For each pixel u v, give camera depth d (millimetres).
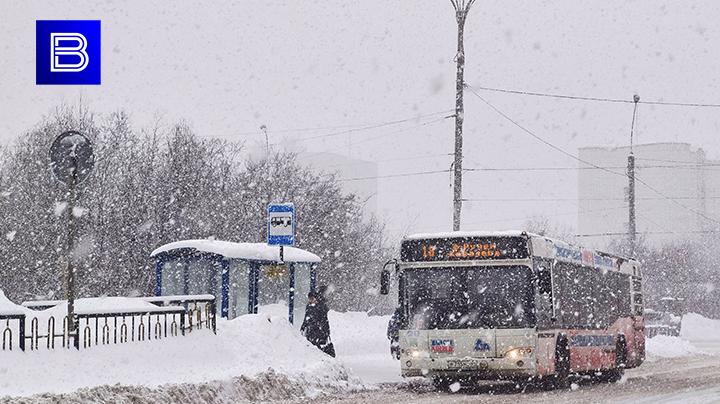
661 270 134125
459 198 58625
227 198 84938
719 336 111125
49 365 25594
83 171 28609
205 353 32156
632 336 49781
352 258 89750
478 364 34781
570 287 39625
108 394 24250
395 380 39656
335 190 91750
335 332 61750
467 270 35438
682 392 35500
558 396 33656
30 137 76375
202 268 47562
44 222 67562
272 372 31656
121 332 29422
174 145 80625
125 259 71875
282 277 49781
